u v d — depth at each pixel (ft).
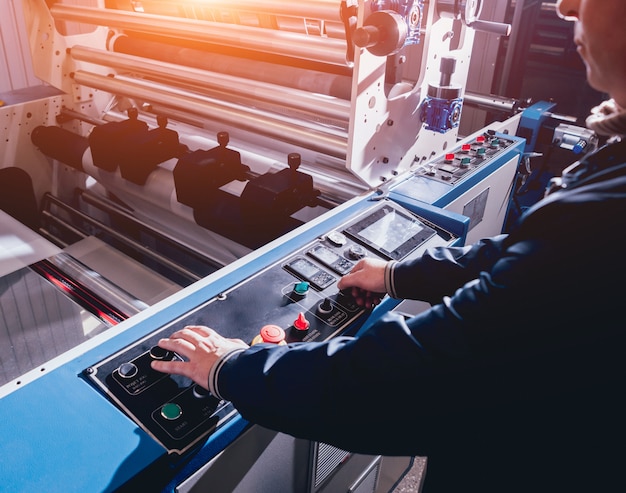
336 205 4.89
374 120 4.41
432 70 4.86
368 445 2.27
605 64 1.82
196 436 2.50
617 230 1.73
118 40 6.70
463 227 4.35
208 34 4.94
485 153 5.68
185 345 2.71
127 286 4.81
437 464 2.66
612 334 1.81
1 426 2.40
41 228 6.76
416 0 4.16
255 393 2.36
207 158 4.95
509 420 2.11
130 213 6.40
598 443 2.05
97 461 2.29
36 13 5.98
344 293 3.59
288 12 4.35
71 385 2.65
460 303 2.01
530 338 1.87
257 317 3.27
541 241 1.87
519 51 10.36
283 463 3.23
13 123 6.10
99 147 5.59
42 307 4.01
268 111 5.68
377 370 2.07
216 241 5.54
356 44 3.77
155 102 5.86
